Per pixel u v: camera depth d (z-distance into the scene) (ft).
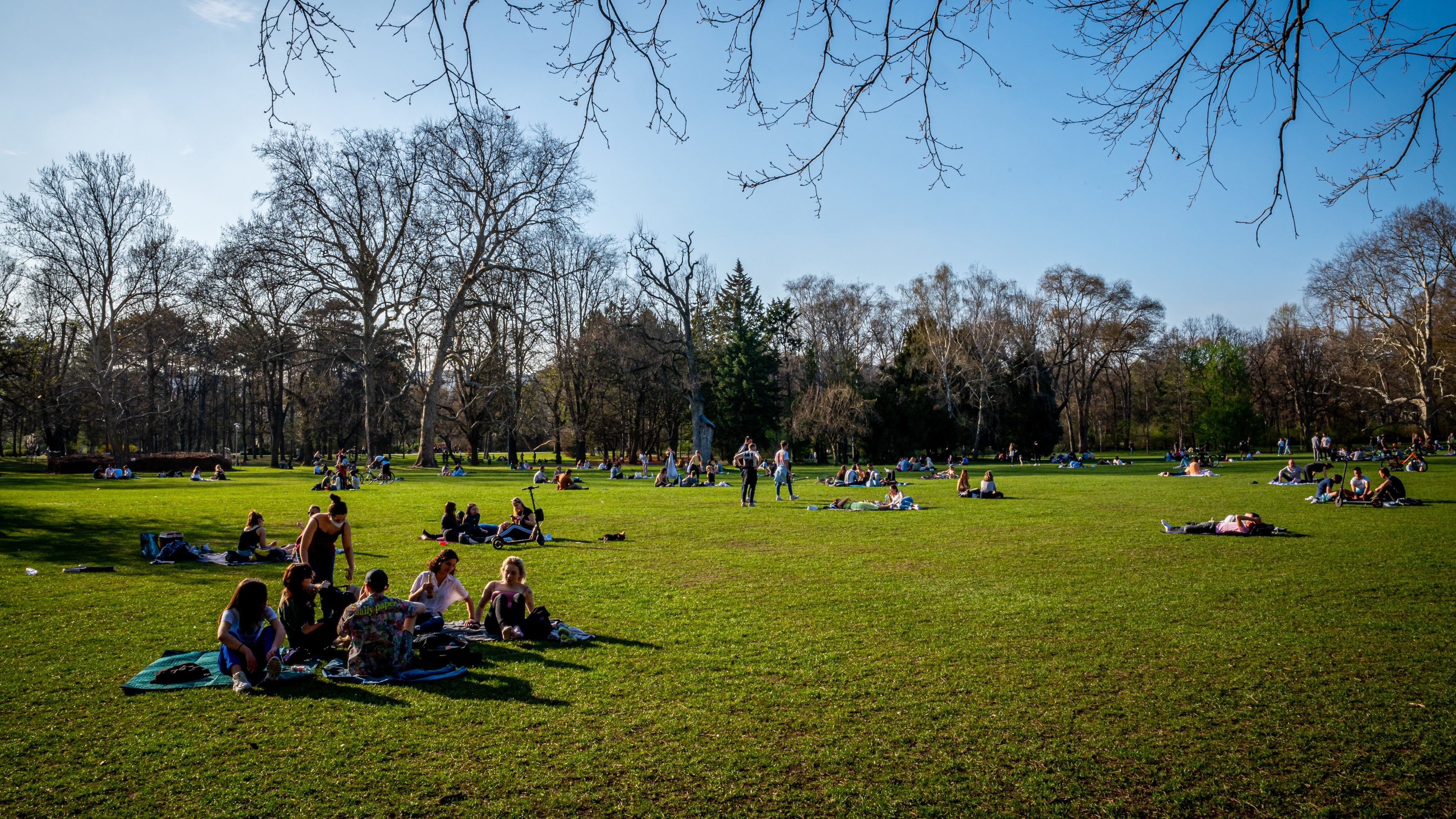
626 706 19.35
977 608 29.37
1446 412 192.85
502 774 15.66
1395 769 15.76
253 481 117.19
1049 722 18.28
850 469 102.47
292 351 159.33
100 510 67.87
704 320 231.71
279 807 14.28
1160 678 21.22
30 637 25.39
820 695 20.06
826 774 15.70
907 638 25.32
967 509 69.56
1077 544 46.50
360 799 14.62
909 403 197.36
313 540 31.58
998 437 204.03
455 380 185.78
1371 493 69.15
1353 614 27.94
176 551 40.91
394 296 153.28
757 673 21.80
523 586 26.23
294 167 142.31
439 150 130.82
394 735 17.53
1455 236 133.90
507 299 159.63
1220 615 27.99
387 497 85.56
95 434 236.43
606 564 39.91
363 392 214.28
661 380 195.00
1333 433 236.43
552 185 146.30
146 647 24.23
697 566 39.22
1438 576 34.58
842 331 222.48
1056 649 23.90
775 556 42.52
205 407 270.26
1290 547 43.52
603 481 122.62
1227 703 19.39
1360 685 20.49
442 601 26.78
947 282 198.29
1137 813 14.17
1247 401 223.71
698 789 15.06
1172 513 64.54
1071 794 14.84
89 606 29.94
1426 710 18.72
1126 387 261.03
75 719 18.37
